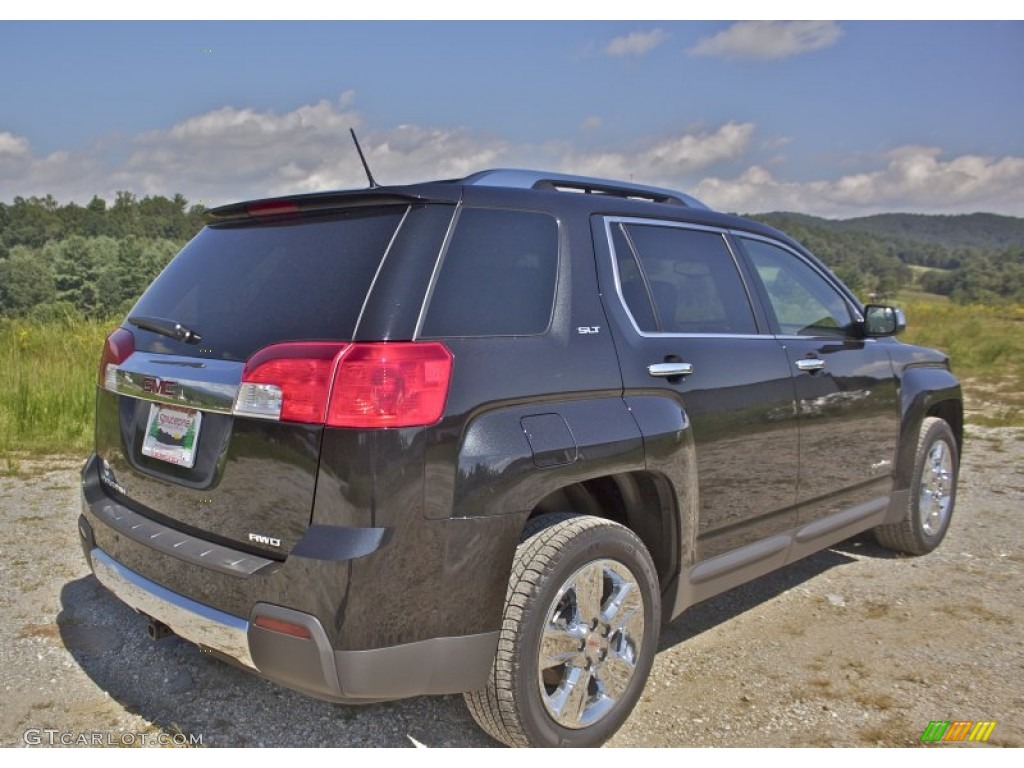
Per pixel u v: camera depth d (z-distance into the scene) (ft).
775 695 10.93
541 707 8.84
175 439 9.02
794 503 12.54
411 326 8.10
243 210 10.05
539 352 9.02
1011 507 19.95
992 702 10.82
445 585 8.03
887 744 9.83
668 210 11.82
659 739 9.82
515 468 8.38
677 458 10.18
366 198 8.92
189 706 10.30
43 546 15.81
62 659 11.42
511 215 9.52
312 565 7.60
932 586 14.92
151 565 8.98
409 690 8.04
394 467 7.70
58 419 25.93
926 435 15.93
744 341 11.89
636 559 9.69
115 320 39.55
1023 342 57.21
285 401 7.93
